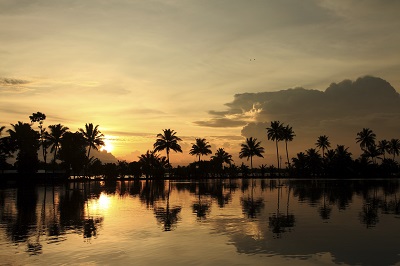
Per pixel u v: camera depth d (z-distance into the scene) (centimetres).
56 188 4828
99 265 1009
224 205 2464
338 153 9862
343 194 3388
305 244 1234
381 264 1006
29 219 1856
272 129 10162
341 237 1347
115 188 4762
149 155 8819
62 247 1216
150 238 1349
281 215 1944
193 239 1326
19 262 1039
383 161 10519
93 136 7875
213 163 10562
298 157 10544
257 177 9938
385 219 1789
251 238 1337
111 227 1595
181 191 4031
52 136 7425
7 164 7875
